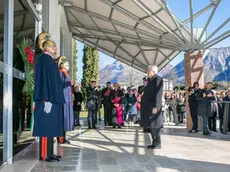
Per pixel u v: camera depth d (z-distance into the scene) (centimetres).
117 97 850
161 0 646
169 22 771
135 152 424
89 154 402
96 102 822
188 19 773
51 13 611
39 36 353
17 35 383
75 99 902
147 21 821
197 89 737
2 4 317
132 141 545
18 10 383
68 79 446
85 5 850
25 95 438
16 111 385
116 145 492
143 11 759
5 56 317
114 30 1040
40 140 347
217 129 884
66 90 442
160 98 460
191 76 836
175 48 970
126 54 1319
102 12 868
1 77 306
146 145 495
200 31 827
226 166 334
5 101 312
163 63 1286
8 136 316
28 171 288
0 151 319
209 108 685
